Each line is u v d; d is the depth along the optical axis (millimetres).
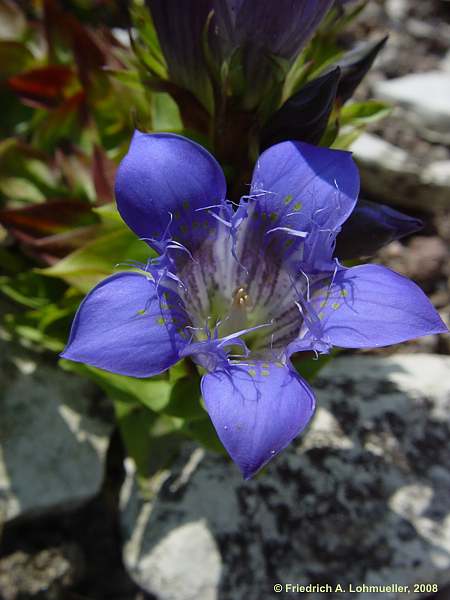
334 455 91
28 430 94
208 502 90
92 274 80
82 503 93
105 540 94
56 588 89
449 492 90
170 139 62
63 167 97
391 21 134
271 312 73
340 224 63
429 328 59
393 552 87
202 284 71
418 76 127
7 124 110
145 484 86
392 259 113
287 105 69
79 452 94
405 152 118
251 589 87
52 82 103
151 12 73
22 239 92
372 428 92
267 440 54
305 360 78
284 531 88
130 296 58
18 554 89
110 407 97
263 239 69
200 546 89
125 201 61
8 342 97
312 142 71
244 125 74
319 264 65
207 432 79
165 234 63
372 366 98
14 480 91
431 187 114
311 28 71
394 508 89
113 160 94
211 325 74
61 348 91
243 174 76
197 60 74
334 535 88
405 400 94
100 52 96
